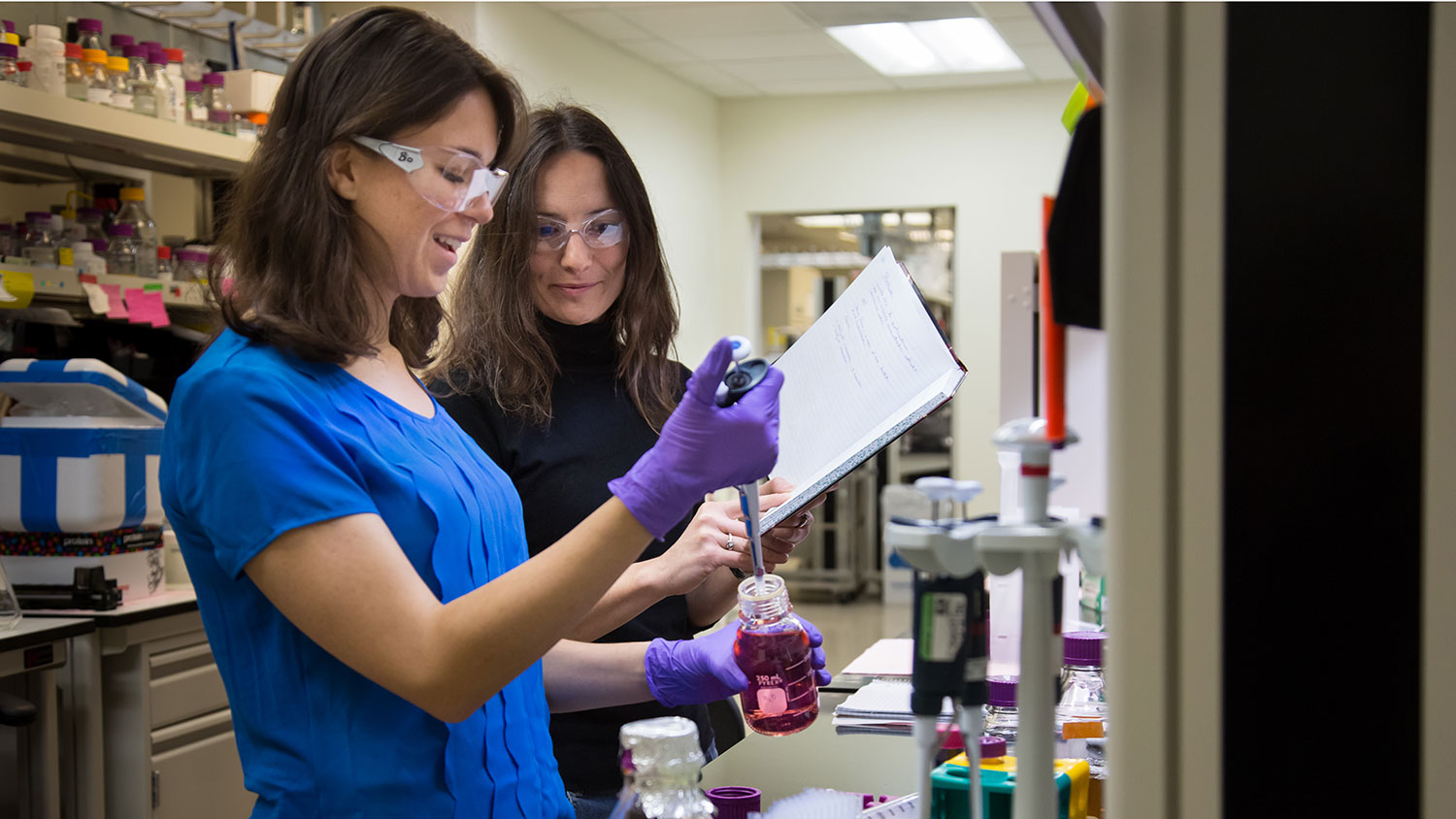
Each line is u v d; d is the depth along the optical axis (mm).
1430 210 484
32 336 3182
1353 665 499
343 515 884
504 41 5203
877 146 7297
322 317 976
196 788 2881
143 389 2850
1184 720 517
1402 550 493
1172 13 503
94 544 2740
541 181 1573
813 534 7547
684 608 1674
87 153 3666
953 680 743
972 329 7141
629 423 1677
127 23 3842
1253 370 501
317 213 964
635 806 771
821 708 1562
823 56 6387
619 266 1642
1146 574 519
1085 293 617
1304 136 493
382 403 1048
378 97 944
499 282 1597
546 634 869
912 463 7477
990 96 7082
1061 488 843
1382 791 499
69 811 2646
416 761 972
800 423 1274
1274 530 502
